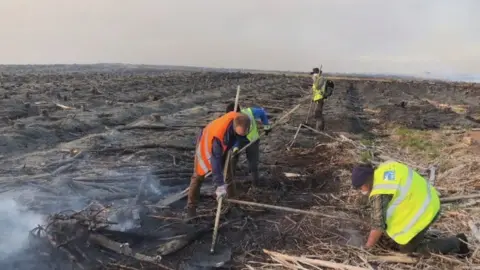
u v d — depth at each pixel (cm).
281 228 623
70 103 1752
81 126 1305
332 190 796
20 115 1470
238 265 525
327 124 1562
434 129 1603
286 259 525
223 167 662
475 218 634
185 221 614
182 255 543
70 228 524
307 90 3369
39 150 1045
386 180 495
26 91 2042
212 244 551
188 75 4819
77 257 502
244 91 2914
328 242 576
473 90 4206
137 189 734
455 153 1061
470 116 1991
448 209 672
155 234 580
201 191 738
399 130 1473
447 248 521
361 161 950
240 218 650
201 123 1432
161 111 1798
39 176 775
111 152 979
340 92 3216
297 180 834
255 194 749
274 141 1191
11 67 6712
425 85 4797
